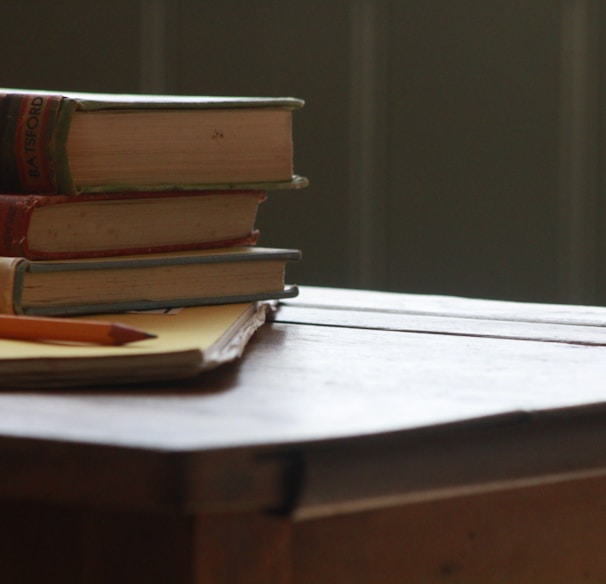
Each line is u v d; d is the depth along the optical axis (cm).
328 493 99
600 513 115
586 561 115
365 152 366
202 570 101
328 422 102
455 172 358
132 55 382
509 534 111
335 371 115
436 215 362
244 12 372
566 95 344
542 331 133
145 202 128
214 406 105
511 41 348
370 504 100
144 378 110
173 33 378
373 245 369
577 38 342
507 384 112
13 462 99
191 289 129
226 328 119
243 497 97
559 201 349
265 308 136
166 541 101
